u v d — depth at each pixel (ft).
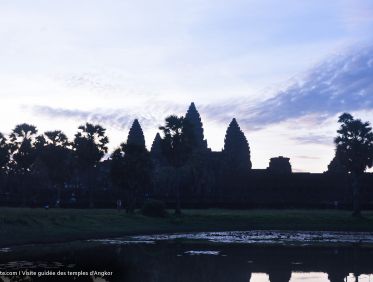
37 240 134.92
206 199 290.97
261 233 183.11
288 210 270.46
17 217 155.74
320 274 92.32
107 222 184.24
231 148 412.98
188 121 237.86
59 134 279.69
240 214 227.40
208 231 190.39
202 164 295.89
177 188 230.89
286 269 97.14
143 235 169.78
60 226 161.27
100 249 123.54
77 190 301.84
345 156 229.04
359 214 226.38
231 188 306.55
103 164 343.26
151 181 264.31
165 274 89.25
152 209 216.33
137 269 93.76
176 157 234.17
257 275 90.27
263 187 305.32
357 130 228.84
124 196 274.16
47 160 272.10
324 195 299.17
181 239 156.04
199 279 85.10
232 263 103.65
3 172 293.23
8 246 123.85
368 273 93.76
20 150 272.92
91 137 276.00
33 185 303.68
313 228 202.69
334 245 141.08
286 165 392.47
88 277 83.97
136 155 221.46
